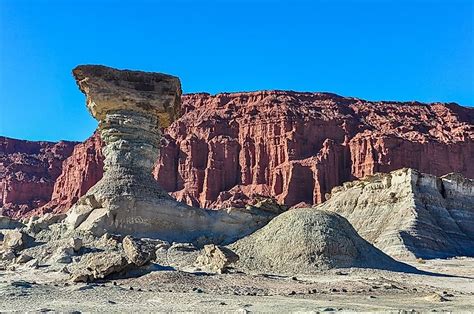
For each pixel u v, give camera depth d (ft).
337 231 200.34
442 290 149.07
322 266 184.34
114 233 226.99
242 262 189.06
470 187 403.13
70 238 202.18
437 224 355.36
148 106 257.55
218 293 130.82
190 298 120.88
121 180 243.19
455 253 326.85
